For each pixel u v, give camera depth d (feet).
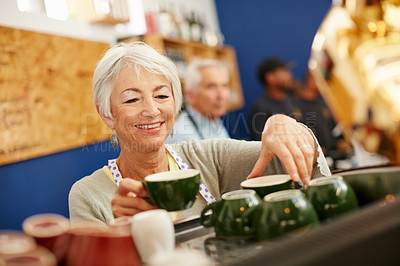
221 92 11.50
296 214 2.44
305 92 14.24
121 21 11.08
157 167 4.80
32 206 8.79
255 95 18.79
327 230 1.75
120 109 4.48
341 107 7.88
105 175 4.85
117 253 2.12
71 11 10.60
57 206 9.36
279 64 14.73
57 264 2.13
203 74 11.37
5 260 1.83
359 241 1.64
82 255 2.10
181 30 14.49
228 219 2.73
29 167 8.80
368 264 1.66
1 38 8.35
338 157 11.13
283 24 18.08
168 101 4.58
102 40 11.24
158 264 1.66
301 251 1.62
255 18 18.51
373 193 2.92
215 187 4.95
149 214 2.45
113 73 4.45
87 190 4.70
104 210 4.59
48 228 2.20
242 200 2.76
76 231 2.18
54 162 9.38
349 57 7.37
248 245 2.57
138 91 4.43
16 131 8.49
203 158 5.06
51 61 9.50
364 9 6.85
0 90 8.22
